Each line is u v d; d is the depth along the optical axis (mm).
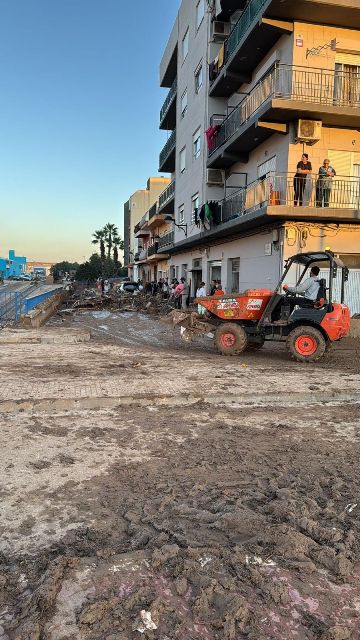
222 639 2404
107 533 3387
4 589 2775
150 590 2740
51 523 3527
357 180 16312
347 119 15656
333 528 3490
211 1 21672
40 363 9789
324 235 16047
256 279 18234
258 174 18922
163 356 11172
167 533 3379
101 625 2465
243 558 3055
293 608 2645
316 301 10719
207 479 4332
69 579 2818
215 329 11938
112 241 89812
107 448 5055
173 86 31406
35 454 4848
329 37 15562
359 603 2705
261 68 18250
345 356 11641
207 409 6656
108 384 7730
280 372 9211
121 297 31469
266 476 4414
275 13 14969
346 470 4594
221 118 22297
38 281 67562
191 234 26156
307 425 6008
